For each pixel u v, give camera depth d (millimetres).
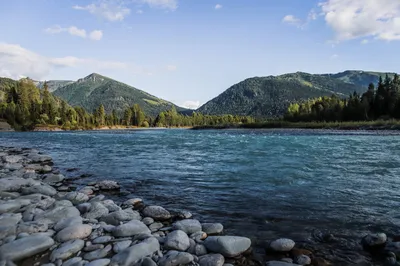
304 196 7121
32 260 3887
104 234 4859
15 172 10344
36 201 6504
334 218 5605
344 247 4367
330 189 7707
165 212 5887
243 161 12695
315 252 4211
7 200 6586
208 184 8648
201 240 4617
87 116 121500
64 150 19859
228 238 4336
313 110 88688
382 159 12742
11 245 3988
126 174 10469
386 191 7434
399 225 5203
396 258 3930
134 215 5691
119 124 142500
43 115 98938
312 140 25547
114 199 7312
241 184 8500
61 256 3959
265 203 6648
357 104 74562
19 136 45031
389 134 35312
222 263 3852
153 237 4512
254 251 4320
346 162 11945
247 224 5410
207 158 14141
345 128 56125
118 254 3949
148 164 12688
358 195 7113
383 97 73125
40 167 11461
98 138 36500
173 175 10133
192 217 5855
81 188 8422
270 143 22453
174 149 19438
